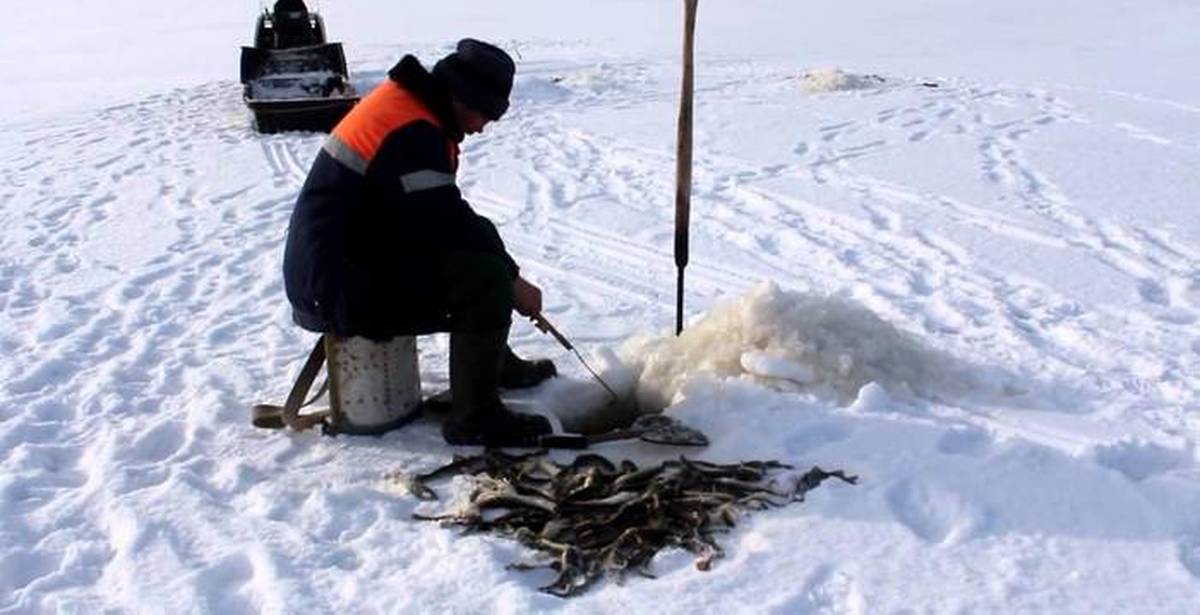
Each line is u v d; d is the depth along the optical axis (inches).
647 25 920.3
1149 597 130.0
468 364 173.9
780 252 287.3
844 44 750.5
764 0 1082.7
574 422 191.6
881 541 142.6
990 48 695.1
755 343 189.6
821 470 158.9
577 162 400.2
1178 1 912.3
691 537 145.4
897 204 326.0
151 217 351.9
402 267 171.6
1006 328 225.1
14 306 267.9
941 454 161.5
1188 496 147.8
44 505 162.2
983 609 128.4
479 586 136.2
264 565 141.9
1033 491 151.1
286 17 560.7
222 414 192.1
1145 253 273.6
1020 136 412.2
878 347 192.1
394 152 168.1
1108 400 188.5
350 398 180.7
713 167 382.6
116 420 193.9
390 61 708.7
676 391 187.9
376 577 139.6
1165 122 428.8
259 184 391.2
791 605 130.0
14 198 385.7
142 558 145.6
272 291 271.6
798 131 436.1
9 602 138.1
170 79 705.6
